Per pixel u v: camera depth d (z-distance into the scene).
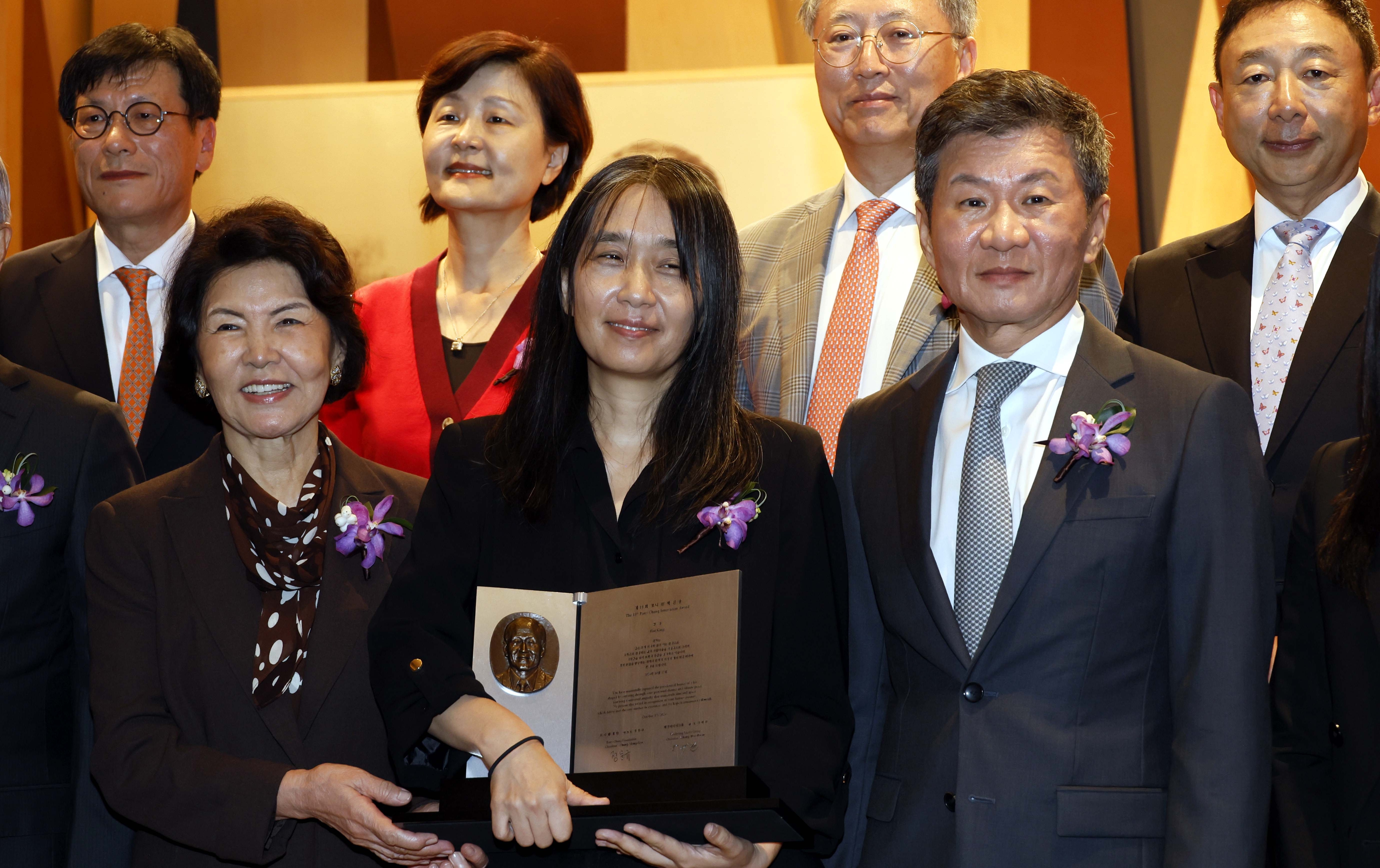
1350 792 1.94
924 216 2.18
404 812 1.87
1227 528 1.86
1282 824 2.00
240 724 2.03
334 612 2.12
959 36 2.89
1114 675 1.88
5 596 2.27
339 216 4.68
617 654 1.89
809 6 3.00
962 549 1.98
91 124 3.07
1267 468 2.43
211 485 2.22
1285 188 2.65
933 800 1.90
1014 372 2.05
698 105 4.62
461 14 4.67
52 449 2.36
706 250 2.02
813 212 2.99
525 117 3.02
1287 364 2.50
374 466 2.33
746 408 2.77
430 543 2.03
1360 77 2.63
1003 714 1.88
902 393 2.21
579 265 2.03
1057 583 1.89
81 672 2.34
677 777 1.76
